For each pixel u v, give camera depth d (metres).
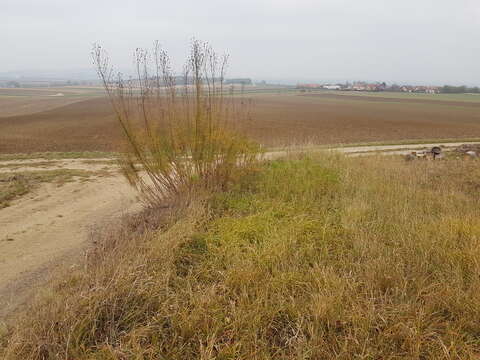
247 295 2.84
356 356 2.21
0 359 2.27
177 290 3.02
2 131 31.23
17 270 4.24
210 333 2.43
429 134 33.41
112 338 2.43
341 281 2.96
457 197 5.50
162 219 4.64
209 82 5.61
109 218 6.30
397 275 3.03
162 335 2.48
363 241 3.72
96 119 41.06
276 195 5.78
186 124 5.54
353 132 34.50
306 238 4.00
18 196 8.09
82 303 2.63
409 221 4.36
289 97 101.00
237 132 6.06
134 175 5.56
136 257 3.30
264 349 2.32
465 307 2.64
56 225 6.01
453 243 3.62
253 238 4.06
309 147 10.02
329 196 5.71
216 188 5.84
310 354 2.25
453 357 2.18
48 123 37.66
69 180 9.86
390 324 2.49
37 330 2.44
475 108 69.44
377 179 6.63
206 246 3.87
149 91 5.41
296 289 3.02
